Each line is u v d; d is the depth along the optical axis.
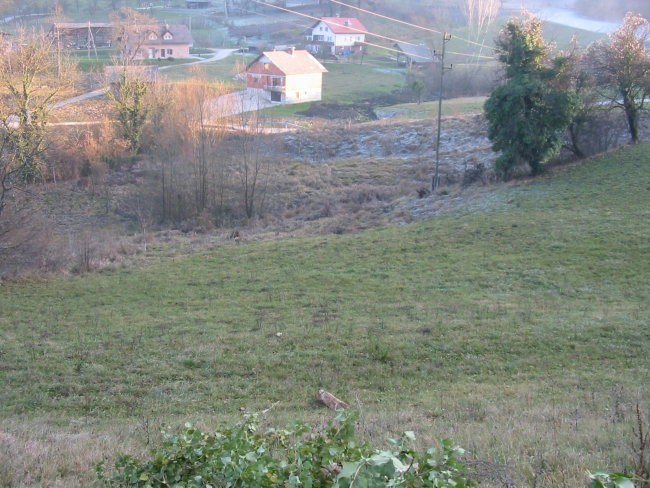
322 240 31.45
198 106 47.00
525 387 14.95
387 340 18.42
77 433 11.79
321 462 4.92
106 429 12.05
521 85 34.69
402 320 20.31
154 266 29.45
